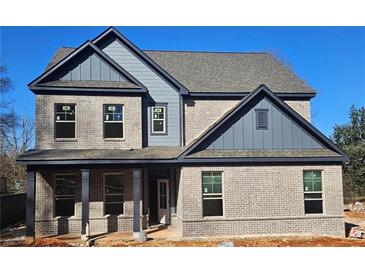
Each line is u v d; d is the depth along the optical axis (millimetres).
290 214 16359
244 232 16031
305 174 16859
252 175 16406
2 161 42094
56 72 18125
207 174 16328
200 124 20188
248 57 25016
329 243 14445
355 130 36531
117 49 19562
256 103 17188
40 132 17578
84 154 16609
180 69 22359
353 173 31359
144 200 18359
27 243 14984
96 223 17359
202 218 15875
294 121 17297
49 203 17172
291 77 22656
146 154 16828
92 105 18156
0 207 20031
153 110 19406
